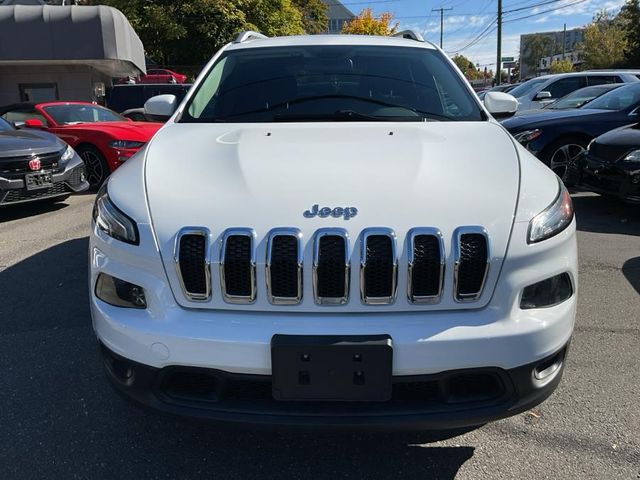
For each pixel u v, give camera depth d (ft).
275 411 6.49
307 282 6.51
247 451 8.02
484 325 6.53
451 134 8.83
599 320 12.06
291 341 6.29
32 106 29.73
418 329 6.41
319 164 7.60
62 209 23.27
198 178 7.50
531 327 6.62
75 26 53.52
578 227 19.47
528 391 6.77
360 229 6.58
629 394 9.23
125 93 51.57
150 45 88.17
